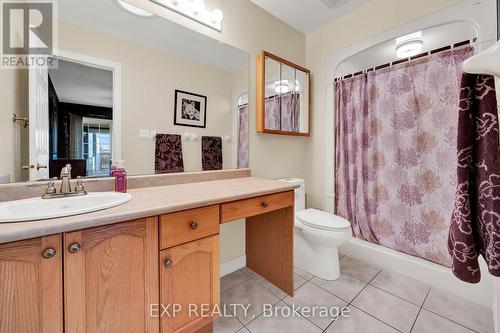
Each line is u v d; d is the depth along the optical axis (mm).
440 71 1586
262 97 1924
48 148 1091
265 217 1744
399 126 1797
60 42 1123
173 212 928
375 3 1894
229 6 1755
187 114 1577
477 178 723
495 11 1362
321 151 2342
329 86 2240
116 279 797
